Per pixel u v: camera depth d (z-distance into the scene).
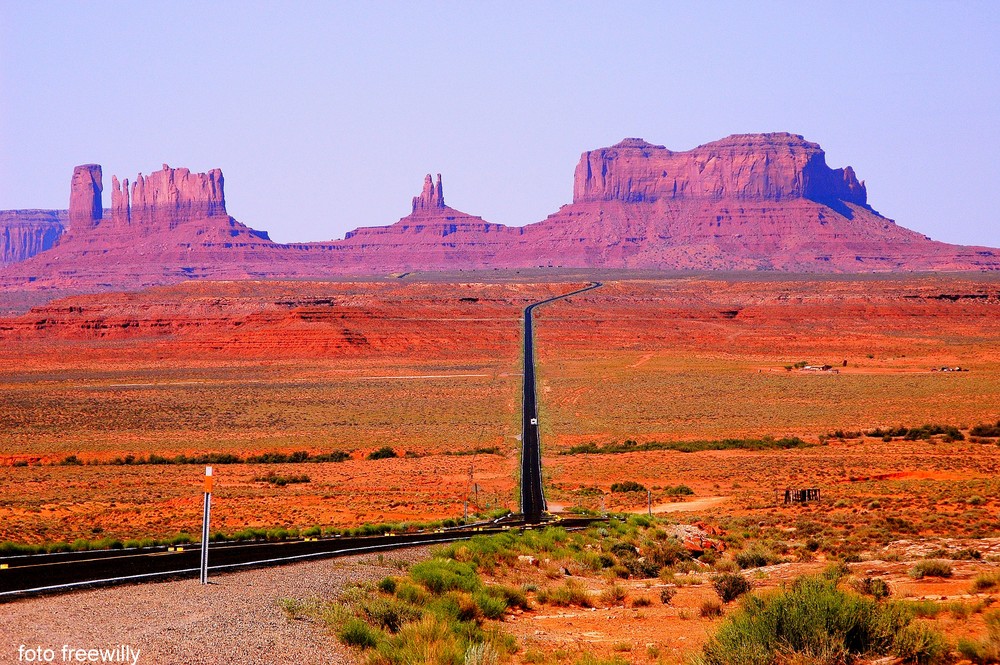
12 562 68.50
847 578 65.12
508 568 73.62
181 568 61.94
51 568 61.38
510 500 172.25
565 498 177.75
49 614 43.69
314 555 71.69
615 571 79.38
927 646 40.94
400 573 63.09
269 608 47.31
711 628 51.94
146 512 156.88
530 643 48.16
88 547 85.94
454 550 73.38
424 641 42.72
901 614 43.91
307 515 152.00
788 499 156.25
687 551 90.50
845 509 142.88
